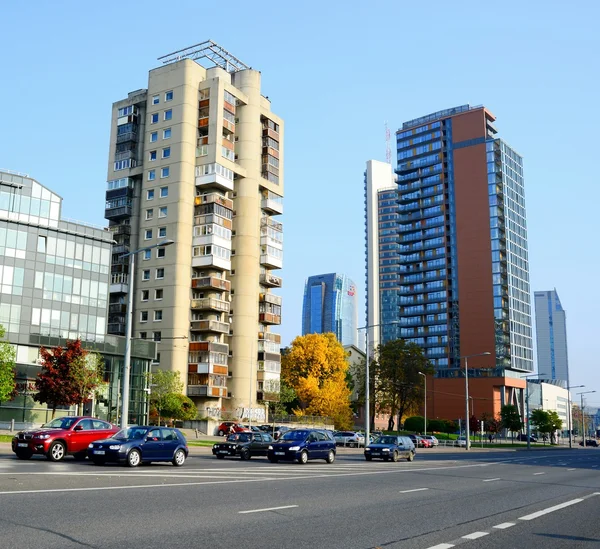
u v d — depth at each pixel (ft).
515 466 123.34
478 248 515.91
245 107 292.40
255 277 281.33
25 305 195.62
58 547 28.81
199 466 87.30
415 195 564.71
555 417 470.80
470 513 47.67
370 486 66.18
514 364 496.64
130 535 32.42
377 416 394.93
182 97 271.49
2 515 36.35
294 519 40.55
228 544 31.32
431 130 564.71
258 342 280.10
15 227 197.88
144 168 274.36
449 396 488.02
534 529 40.75
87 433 89.97
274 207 301.02
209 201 265.34
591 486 78.33
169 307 256.73
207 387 250.16
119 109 289.12
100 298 214.07
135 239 274.57
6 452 101.19
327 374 307.99
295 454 105.50
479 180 526.57
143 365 221.66
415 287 551.18
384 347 377.71
